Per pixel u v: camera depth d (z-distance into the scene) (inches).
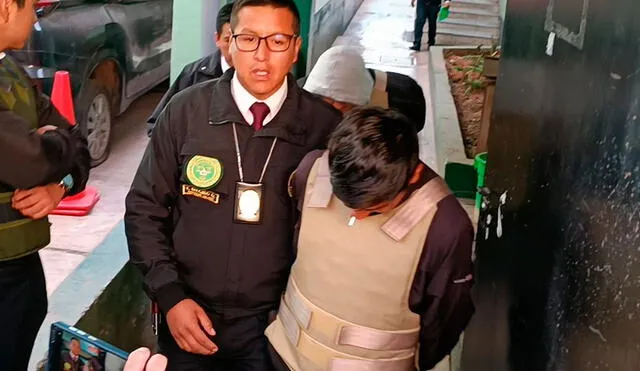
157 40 240.8
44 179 71.5
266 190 81.8
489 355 88.8
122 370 57.3
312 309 75.2
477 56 346.9
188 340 80.7
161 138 83.2
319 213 74.5
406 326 74.5
